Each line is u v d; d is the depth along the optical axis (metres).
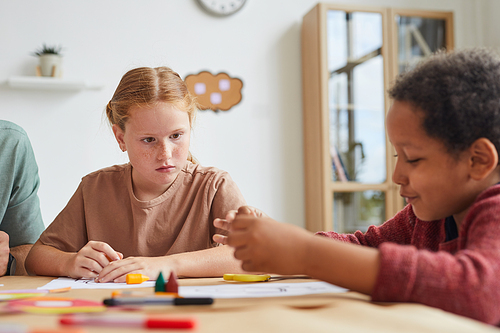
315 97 2.40
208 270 0.80
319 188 2.36
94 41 2.34
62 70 2.30
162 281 0.53
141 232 1.02
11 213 1.09
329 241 0.47
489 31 2.76
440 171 0.51
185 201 1.04
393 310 0.37
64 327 0.32
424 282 0.42
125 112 0.92
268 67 2.53
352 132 2.38
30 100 2.25
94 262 0.79
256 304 0.44
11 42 2.26
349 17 2.40
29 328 0.31
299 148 2.53
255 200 2.47
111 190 1.07
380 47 2.44
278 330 0.31
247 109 2.49
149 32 2.40
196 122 1.11
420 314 0.35
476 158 0.50
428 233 0.68
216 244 1.04
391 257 0.43
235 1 2.47
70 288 0.63
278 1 2.56
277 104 2.52
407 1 2.72
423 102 0.51
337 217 2.34
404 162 0.54
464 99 0.50
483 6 2.79
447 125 0.49
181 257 0.81
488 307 0.41
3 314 0.39
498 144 0.51
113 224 1.04
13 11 2.26
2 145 1.08
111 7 2.36
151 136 0.91
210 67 2.46
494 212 0.46
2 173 1.07
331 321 0.33
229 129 2.46
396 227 0.79
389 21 2.45
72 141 2.28
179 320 0.32
